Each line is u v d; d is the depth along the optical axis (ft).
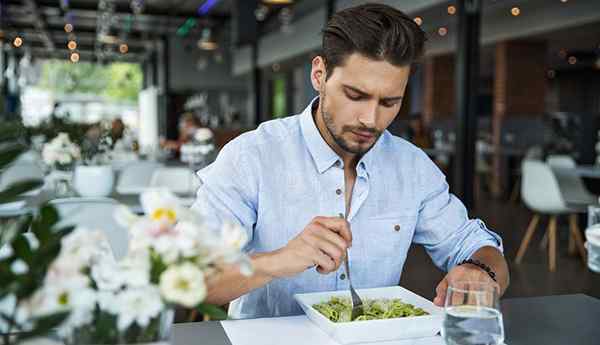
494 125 37.63
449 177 33.27
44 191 12.87
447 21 33.65
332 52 4.01
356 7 4.08
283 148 4.84
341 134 4.19
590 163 31.86
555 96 61.11
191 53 68.39
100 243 2.67
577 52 48.03
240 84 70.33
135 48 75.87
